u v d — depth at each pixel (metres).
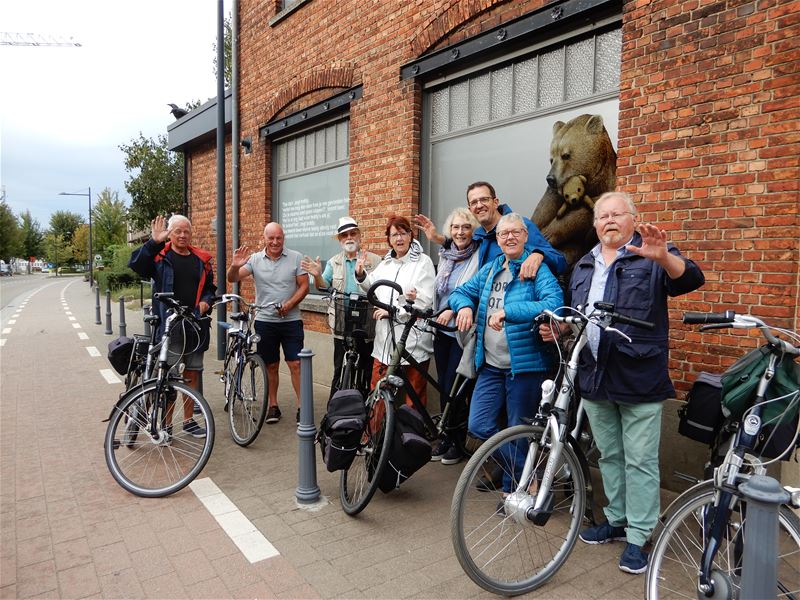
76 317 16.62
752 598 1.71
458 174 5.85
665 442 3.96
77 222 83.75
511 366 3.49
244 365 5.02
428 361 4.65
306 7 7.74
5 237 72.94
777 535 1.70
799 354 2.48
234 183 9.66
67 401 6.52
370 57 6.60
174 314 4.49
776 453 2.58
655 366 2.88
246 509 3.68
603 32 4.52
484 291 3.73
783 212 3.43
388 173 6.41
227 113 10.14
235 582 2.84
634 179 4.11
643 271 2.89
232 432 5.05
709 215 3.74
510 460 2.81
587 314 3.02
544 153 5.01
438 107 6.05
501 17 5.13
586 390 3.04
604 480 3.21
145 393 4.12
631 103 4.12
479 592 2.76
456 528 2.62
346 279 5.45
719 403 2.98
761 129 3.51
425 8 5.82
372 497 3.75
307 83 7.76
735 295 3.64
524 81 5.18
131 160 20.42
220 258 8.75
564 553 2.90
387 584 2.82
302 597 2.71
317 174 8.12
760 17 3.49
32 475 4.25
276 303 5.33
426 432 3.71
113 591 2.76
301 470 3.79
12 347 10.66
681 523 2.47
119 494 3.90
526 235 3.53
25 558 3.07
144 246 4.83
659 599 2.49
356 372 5.00
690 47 3.79
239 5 9.53
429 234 4.60
